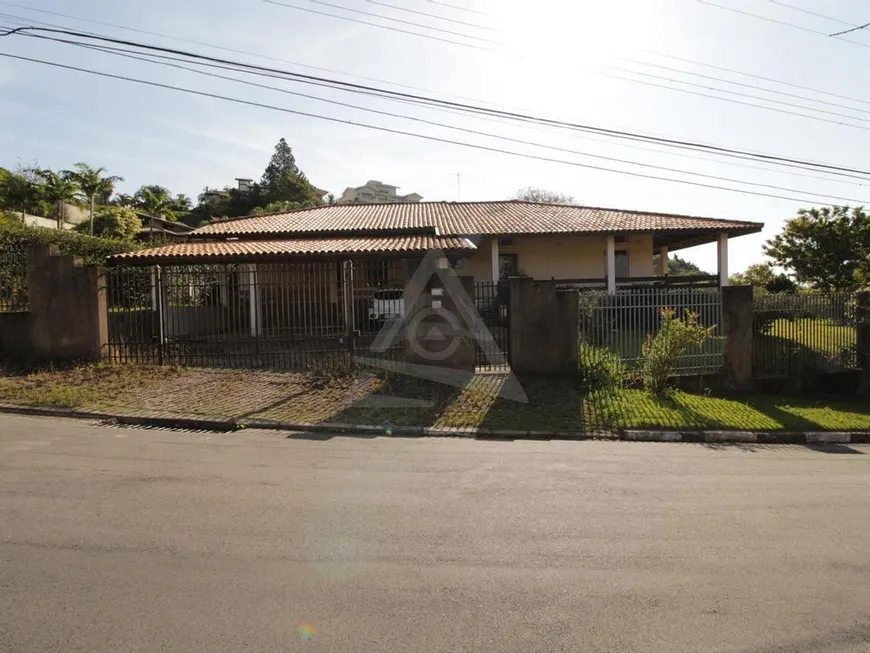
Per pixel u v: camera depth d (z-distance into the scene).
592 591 3.25
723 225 17.64
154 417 7.89
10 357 11.13
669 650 2.68
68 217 36.41
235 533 3.98
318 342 12.06
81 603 2.99
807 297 12.18
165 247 15.77
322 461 6.07
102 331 11.09
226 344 11.90
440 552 3.74
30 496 4.66
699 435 8.12
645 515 4.57
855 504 5.00
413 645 2.67
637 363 10.88
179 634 2.71
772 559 3.75
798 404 10.63
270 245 15.87
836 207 25.72
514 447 7.08
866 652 2.68
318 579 3.32
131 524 4.10
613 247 17.98
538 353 10.59
